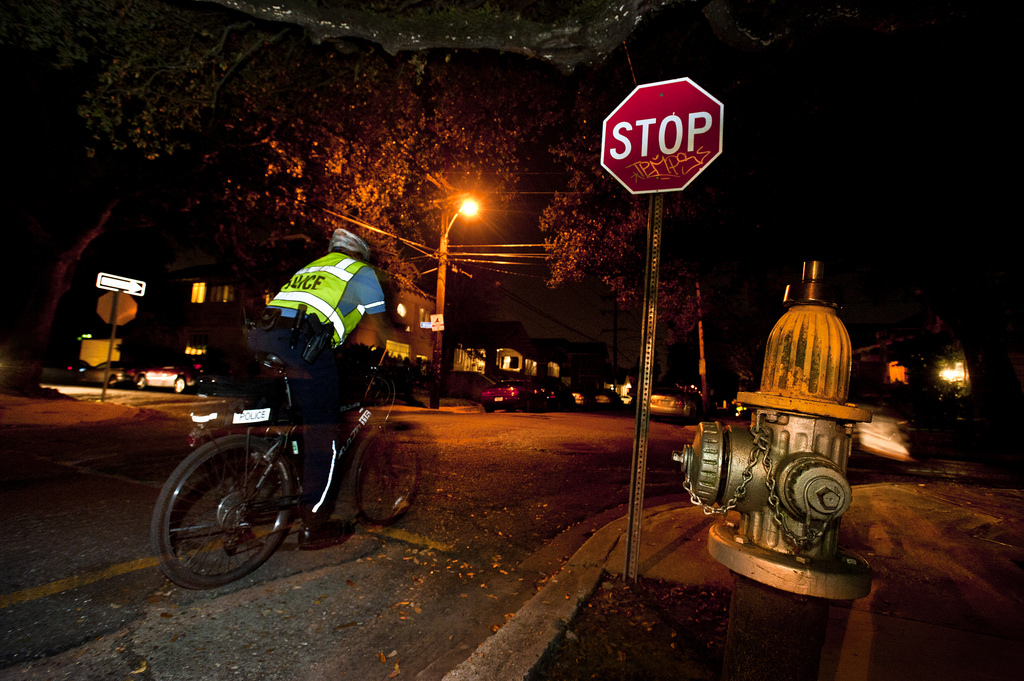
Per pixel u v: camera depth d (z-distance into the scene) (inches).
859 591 69.6
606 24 126.5
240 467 126.7
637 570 135.7
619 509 220.1
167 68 200.8
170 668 94.5
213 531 123.2
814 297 78.3
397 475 181.9
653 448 416.8
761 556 72.3
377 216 518.0
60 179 530.3
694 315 1203.9
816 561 72.0
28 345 546.3
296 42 194.5
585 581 131.7
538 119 273.7
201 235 723.4
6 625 103.4
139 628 106.0
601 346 2529.5
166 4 176.2
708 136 151.4
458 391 1111.6
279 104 241.8
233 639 105.0
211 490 121.9
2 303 748.6
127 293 497.4
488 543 169.2
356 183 422.3
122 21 182.4
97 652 97.3
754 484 76.1
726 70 206.8
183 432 354.6
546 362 2229.3
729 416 1384.1
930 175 266.1
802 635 72.9
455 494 226.7
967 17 116.3
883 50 184.4
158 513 113.4
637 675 97.4
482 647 100.9
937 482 340.5
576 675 96.7
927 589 140.0
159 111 239.3
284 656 100.9
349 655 102.7
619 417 767.7
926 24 120.1
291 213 562.9
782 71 204.5
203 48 198.5
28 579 122.8
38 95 437.7
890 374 1112.2
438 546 163.0
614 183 427.8
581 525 195.3
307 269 137.2
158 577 127.7
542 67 212.1
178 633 105.3
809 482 69.4
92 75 342.3
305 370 128.8
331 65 208.8
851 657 104.5
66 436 321.4
